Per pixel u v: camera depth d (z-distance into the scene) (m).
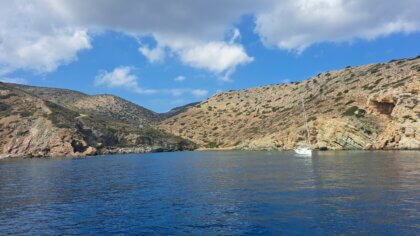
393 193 20.25
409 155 52.59
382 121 81.12
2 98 128.75
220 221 15.41
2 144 106.56
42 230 14.77
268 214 16.28
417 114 70.62
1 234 14.25
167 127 178.00
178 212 17.44
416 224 13.69
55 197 23.30
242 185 26.27
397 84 86.31
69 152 105.88
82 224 15.60
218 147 140.50
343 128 83.38
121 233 14.05
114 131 142.38
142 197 22.28
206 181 29.84
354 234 12.74
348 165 39.56
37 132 110.88
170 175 36.41
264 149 109.25
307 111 113.75
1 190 27.28
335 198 19.38
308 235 12.90
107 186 28.39
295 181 27.42
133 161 68.19
